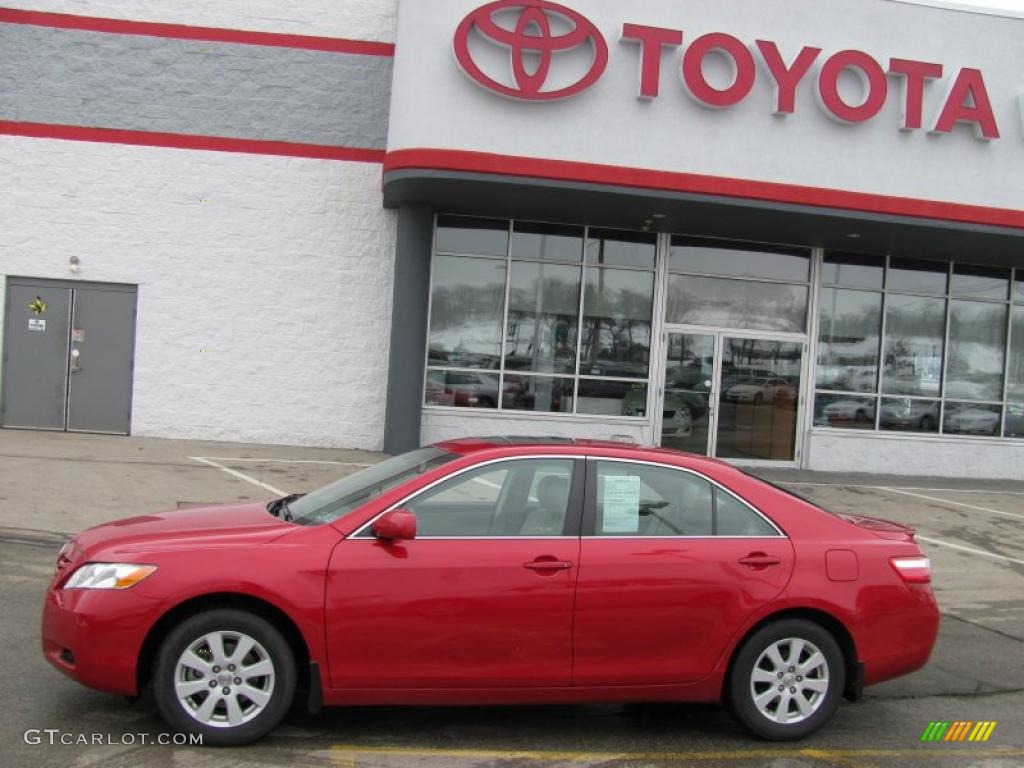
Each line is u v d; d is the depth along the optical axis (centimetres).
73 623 411
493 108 1181
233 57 1348
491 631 429
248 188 1350
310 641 416
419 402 1338
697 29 1238
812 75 1266
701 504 472
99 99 1330
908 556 482
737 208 1252
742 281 1469
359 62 1365
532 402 1402
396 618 422
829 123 1266
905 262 1525
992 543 1009
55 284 1335
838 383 1502
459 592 428
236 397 1355
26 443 1224
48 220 1327
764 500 479
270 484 1043
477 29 1170
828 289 1498
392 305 1356
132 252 1338
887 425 1520
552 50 1180
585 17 1196
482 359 1391
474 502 455
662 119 1221
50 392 1341
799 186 1255
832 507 1152
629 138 1213
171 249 1341
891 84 1287
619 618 440
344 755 420
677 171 1224
